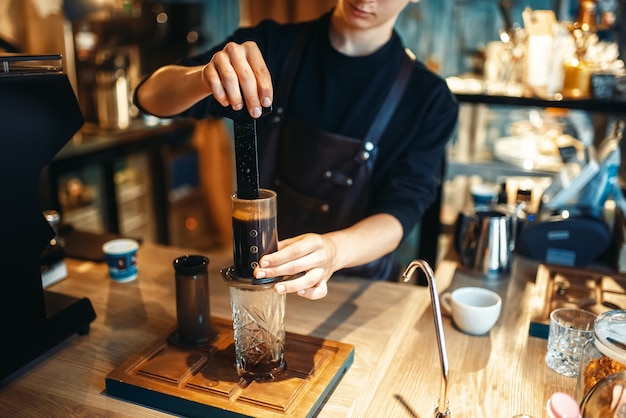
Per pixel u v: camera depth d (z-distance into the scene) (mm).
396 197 1436
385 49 1505
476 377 1086
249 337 999
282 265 942
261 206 912
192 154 3674
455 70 3168
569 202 1812
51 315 1156
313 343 1140
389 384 1062
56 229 1493
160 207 3416
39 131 1094
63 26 2799
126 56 3115
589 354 927
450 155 3014
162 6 3361
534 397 1027
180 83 1265
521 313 1350
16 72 1063
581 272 1496
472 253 1544
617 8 2285
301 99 1562
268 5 2791
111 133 2979
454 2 3061
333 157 1528
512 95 1948
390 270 1689
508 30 2201
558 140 2314
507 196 1908
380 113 1506
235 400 966
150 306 1356
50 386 1058
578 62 1915
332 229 1598
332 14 1546
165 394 979
